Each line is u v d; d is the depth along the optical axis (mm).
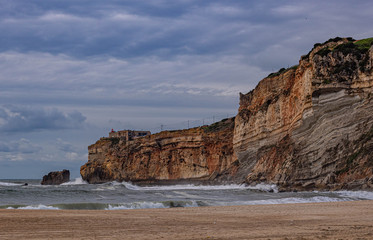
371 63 68625
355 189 63281
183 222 26531
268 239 17812
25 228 22453
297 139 78500
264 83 96375
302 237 18188
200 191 73375
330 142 70625
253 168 91250
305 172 73250
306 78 76875
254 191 72688
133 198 58844
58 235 19766
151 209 38438
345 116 69875
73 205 42281
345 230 20828
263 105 93562
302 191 71062
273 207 39344
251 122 96625
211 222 26422
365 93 68625
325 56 73875
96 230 21938
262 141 92312
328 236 18375
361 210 35281
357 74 70062
